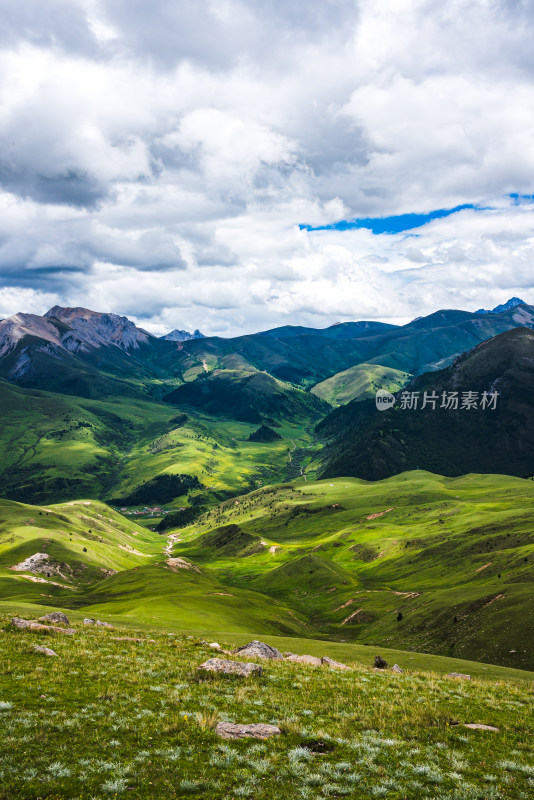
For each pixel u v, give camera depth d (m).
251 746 17.33
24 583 181.25
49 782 13.88
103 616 72.31
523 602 85.75
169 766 15.38
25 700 20.03
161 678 25.53
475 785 15.30
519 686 35.44
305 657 39.62
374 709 23.11
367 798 14.27
